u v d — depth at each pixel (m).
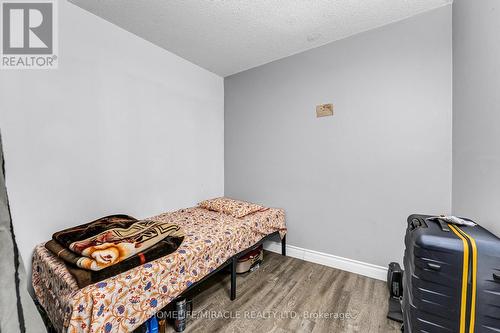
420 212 1.87
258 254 2.35
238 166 3.04
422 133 1.84
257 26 2.00
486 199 1.12
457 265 0.87
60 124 1.62
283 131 2.62
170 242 1.48
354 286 1.95
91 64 1.79
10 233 0.63
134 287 1.17
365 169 2.11
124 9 1.75
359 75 2.11
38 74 1.52
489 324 0.84
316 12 1.82
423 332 0.95
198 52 2.46
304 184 2.48
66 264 1.19
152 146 2.27
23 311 0.63
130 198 2.08
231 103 3.09
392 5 1.74
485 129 1.14
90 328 1.00
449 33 1.72
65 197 1.66
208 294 1.87
